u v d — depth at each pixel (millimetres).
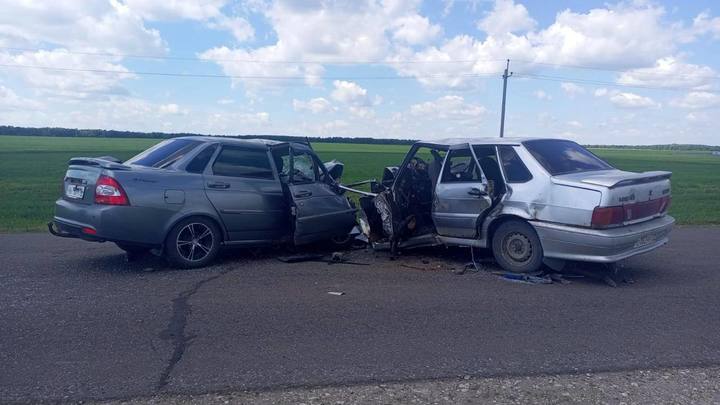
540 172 7734
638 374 4723
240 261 8703
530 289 7211
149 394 4266
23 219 13680
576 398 4297
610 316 6176
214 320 5883
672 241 11102
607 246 7141
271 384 4453
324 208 9094
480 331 5672
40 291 6836
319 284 7355
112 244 9984
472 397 4301
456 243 8500
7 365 4719
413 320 5973
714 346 5340
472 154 8398
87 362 4805
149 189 7758
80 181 7883
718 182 36156
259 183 8656
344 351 5121
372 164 44094
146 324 5730
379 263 8664
